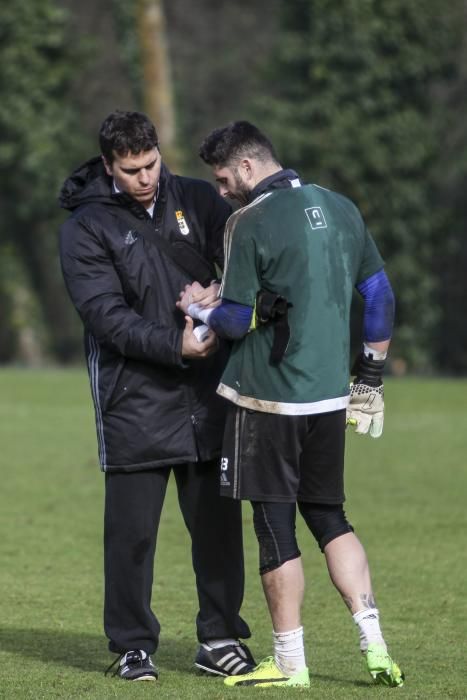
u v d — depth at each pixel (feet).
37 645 67.97
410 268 310.04
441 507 113.91
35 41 323.37
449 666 62.49
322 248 56.59
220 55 338.54
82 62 331.98
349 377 58.59
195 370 60.85
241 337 56.80
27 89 323.16
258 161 57.88
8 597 80.48
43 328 338.75
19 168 327.26
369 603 57.67
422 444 155.74
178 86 335.47
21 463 142.82
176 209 61.52
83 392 224.74
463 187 317.01
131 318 59.52
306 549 97.71
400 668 61.82
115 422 60.75
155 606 78.23
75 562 92.12
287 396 56.39
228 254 56.80
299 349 56.29
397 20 308.60
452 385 232.73
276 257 56.08
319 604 78.79
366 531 102.63
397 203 310.86
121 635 60.80
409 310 312.71
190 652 67.31
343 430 58.13
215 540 62.18
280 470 56.90
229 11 339.98
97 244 60.70
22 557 93.81
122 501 61.00
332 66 309.22
